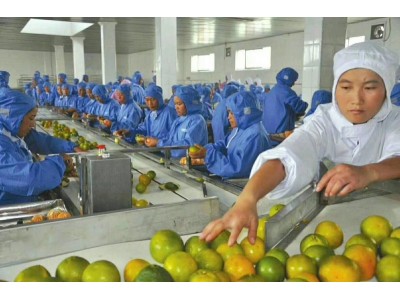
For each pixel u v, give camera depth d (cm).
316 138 144
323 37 683
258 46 1703
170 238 129
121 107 600
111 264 109
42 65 2234
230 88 760
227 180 264
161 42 820
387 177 124
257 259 123
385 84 130
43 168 196
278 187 129
